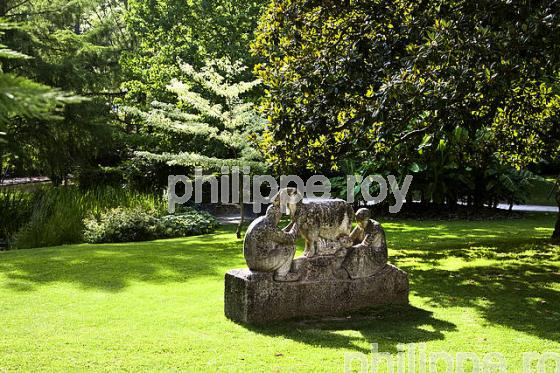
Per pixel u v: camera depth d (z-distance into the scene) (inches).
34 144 688.4
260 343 202.1
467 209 710.5
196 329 218.4
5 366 175.8
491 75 249.8
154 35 801.6
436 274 326.0
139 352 191.0
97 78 722.2
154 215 558.9
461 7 278.2
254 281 226.1
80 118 677.9
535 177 722.8
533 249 410.0
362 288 253.4
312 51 336.2
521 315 240.8
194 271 327.0
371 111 285.7
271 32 355.6
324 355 189.2
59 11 717.3
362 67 296.4
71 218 496.7
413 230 551.5
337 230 249.1
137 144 756.0
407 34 292.8
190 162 469.7
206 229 551.5
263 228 228.7
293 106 324.5
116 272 320.2
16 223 543.8
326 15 336.2
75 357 185.2
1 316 232.7
